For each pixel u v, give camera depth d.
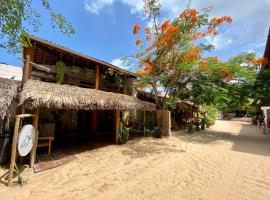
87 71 11.26
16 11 5.96
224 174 5.59
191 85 15.80
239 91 14.40
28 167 5.54
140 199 3.95
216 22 11.30
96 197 3.99
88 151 7.87
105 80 13.51
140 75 13.43
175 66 12.54
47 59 10.06
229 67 12.73
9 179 4.28
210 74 13.48
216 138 13.19
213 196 4.15
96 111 13.57
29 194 4.00
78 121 13.10
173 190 4.42
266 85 12.05
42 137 6.84
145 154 7.78
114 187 4.52
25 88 5.57
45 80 10.52
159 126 12.61
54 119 11.72
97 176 5.20
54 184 4.56
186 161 6.99
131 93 13.95
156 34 12.60
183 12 11.14
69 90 7.05
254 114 28.70
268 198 4.09
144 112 13.27
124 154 7.63
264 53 12.74
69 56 9.53
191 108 22.97
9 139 5.85
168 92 15.12
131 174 5.45
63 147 8.34
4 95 5.34
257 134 16.05
